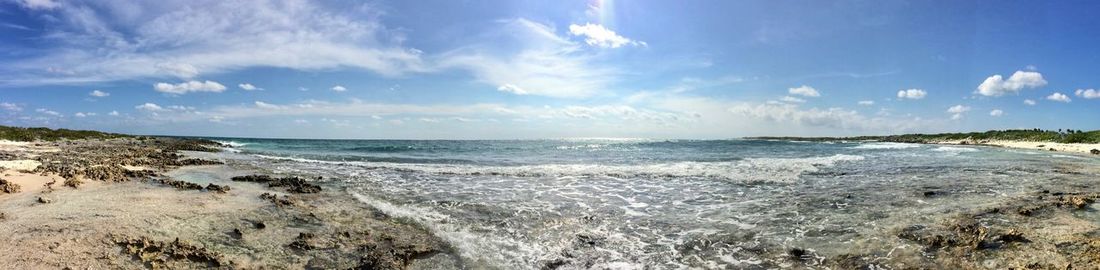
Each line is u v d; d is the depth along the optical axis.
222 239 9.52
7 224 9.48
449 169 25.59
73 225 9.55
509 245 10.17
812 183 19.56
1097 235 10.16
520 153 46.06
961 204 14.12
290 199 14.20
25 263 7.44
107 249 8.33
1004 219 11.93
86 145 44.03
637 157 37.72
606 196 16.50
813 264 9.04
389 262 8.75
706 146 68.50
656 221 12.55
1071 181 19.44
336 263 8.64
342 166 27.31
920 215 12.61
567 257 9.45
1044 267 8.38
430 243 10.11
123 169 18.89
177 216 10.89
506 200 15.48
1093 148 42.72
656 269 8.87
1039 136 65.00
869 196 15.93
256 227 10.52
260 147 62.12
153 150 38.09
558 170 24.94
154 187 15.09
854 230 11.23
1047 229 10.80
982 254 9.18
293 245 9.45
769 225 12.00
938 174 22.50
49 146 39.00
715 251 9.91
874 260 9.09
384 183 19.38
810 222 12.20
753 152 46.59
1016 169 24.64
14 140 43.56
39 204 11.58
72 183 14.90
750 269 8.85
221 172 21.86
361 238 10.24
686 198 16.11
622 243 10.47
